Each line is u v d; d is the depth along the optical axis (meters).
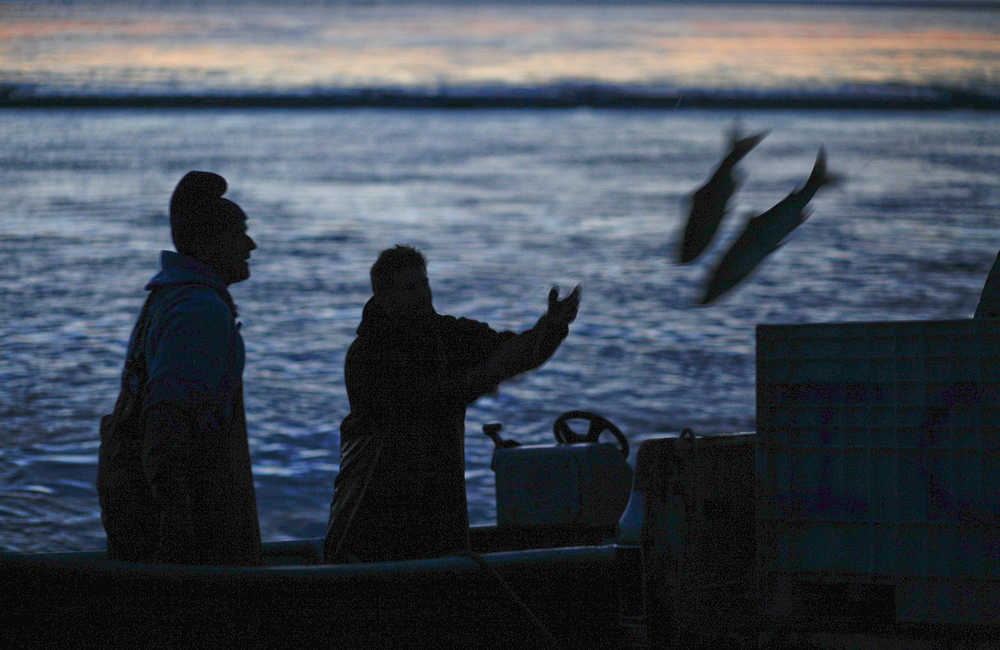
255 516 5.53
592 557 5.73
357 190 57.03
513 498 6.96
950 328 5.04
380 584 5.57
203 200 5.35
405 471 5.81
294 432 15.27
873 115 122.56
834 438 5.25
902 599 5.12
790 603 5.34
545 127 107.00
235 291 27.72
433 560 5.68
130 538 5.46
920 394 5.09
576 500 6.80
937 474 5.07
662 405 17.03
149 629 5.38
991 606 4.97
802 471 5.31
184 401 5.05
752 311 25.34
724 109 125.75
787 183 57.81
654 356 20.53
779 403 5.35
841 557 5.24
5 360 19.73
